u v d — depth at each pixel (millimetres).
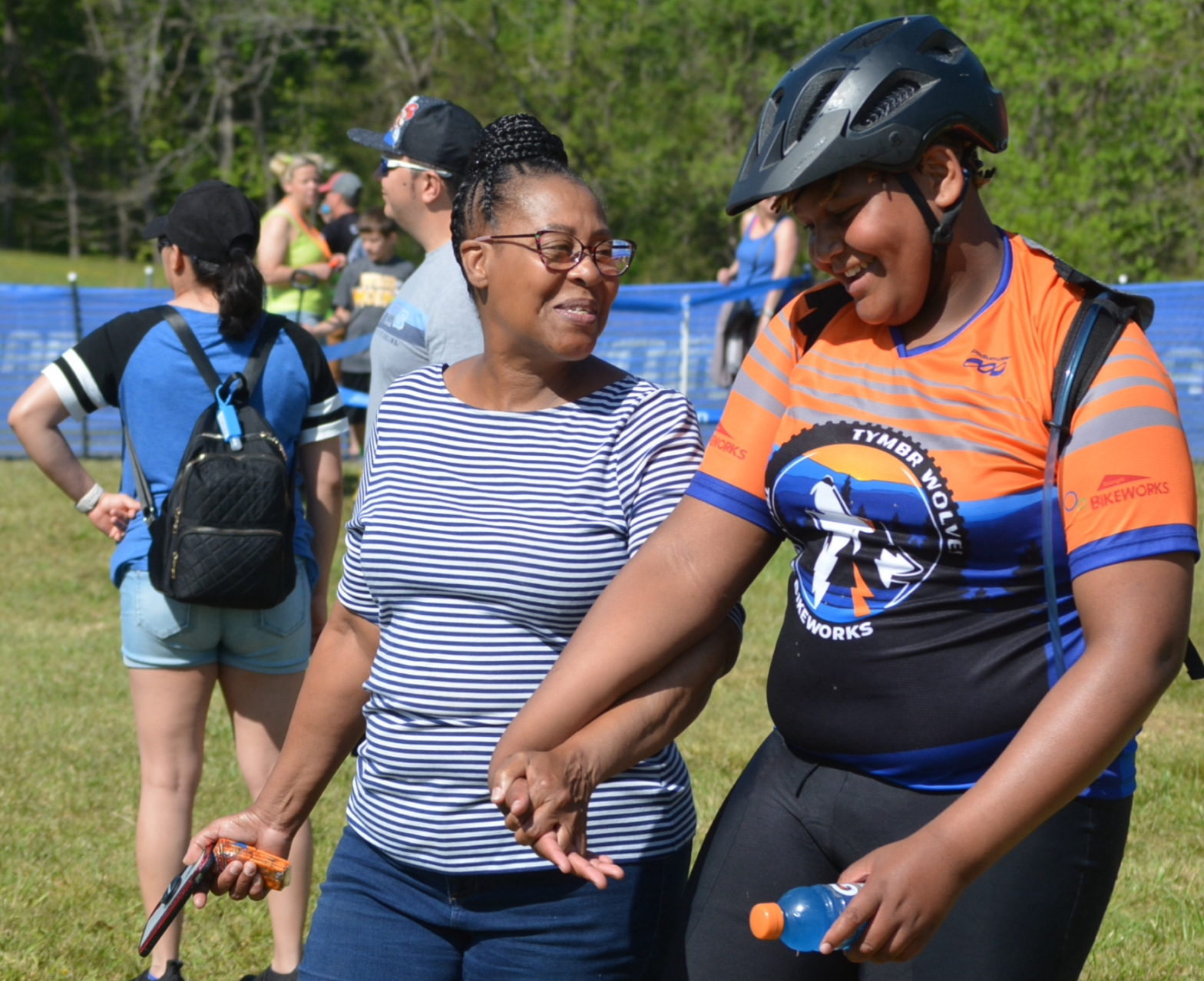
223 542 3346
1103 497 1719
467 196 2301
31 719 5848
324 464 3688
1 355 11922
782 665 2027
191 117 43656
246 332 3584
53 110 44156
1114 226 21438
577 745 1985
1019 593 1820
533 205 2211
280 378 3570
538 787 1938
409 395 2367
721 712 5887
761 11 32312
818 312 2002
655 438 2246
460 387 2355
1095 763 1667
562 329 2217
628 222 33156
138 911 4070
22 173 46469
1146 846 4473
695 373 11562
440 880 2223
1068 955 1884
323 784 2506
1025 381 1793
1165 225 21703
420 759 2219
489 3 33594
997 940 1855
